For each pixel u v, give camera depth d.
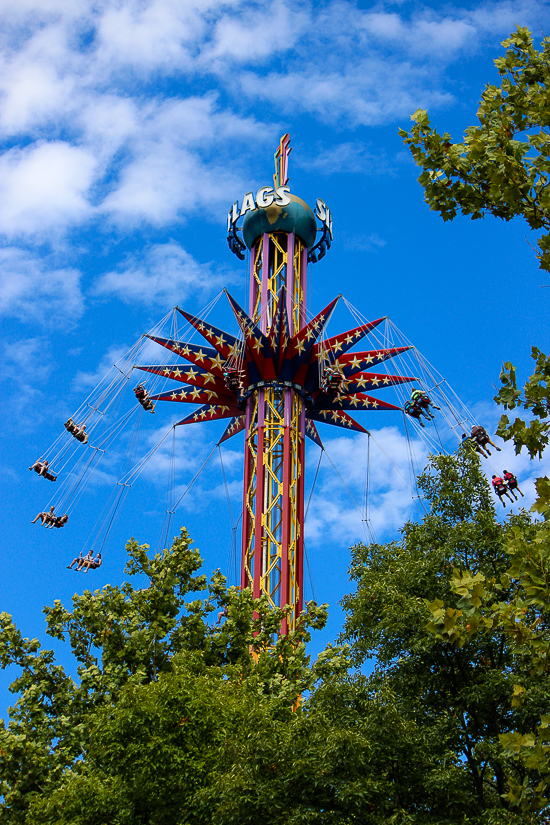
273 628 35.06
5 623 33.34
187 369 50.72
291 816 20.34
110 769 26.58
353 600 30.83
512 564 14.06
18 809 29.00
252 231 55.34
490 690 25.69
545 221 14.59
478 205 15.27
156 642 32.56
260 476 48.25
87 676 32.09
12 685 32.25
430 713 27.42
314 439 53.78
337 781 20.97
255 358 50.19
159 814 24.50
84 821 25.23
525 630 14.24
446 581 28.69
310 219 55.34
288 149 59.19
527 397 14.21
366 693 25.09
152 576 34.47
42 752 30.06
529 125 15.01
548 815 19.72
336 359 50.12
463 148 15.19
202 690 25.86
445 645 26.81
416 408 44.62
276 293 53.88
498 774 25.56
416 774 23.05
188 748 24.69
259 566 46.38
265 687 31.27
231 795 21.09
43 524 47.50
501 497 39.22
